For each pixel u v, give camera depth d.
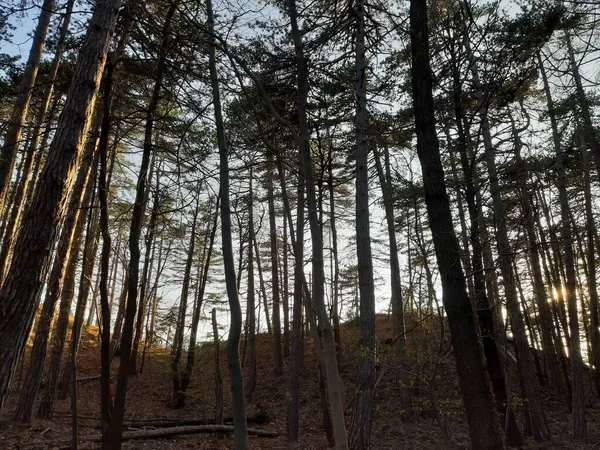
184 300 15.51
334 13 8.38
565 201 12.05
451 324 5.02
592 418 14.26
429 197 5.45
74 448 5.50
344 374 15.41
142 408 14.99
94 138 7.27
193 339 14.91
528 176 8.32
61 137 4.66
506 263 6.25
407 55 6.36
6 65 9.75
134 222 5.63
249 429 11.79
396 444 10.77
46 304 10.88
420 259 6.01
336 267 13.35
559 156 12.44
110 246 5.57
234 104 6.53
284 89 7.97
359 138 8.98
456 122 7.72
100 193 5.58
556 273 17.16
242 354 23.58
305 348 23.42
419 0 5.99
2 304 4.11
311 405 15.61
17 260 4.28
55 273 7.14
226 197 4.82
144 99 7.68
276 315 20.52
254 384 18.17
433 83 7.06
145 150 6.05
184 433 10.39
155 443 9.80
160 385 17.91
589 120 11.78
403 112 9.46
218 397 11.16
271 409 15.51
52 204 4.45
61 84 8.80
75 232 9.52
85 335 23.69
